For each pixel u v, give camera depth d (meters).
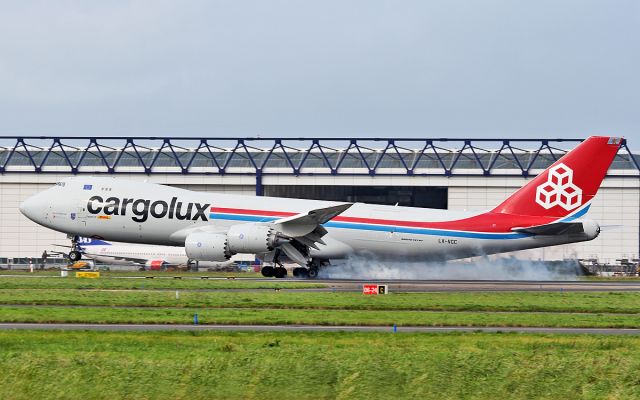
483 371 98.81
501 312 164.75
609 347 114.81
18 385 93.50
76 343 113.75
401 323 141.25
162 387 93.25
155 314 149.62
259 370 97.25
